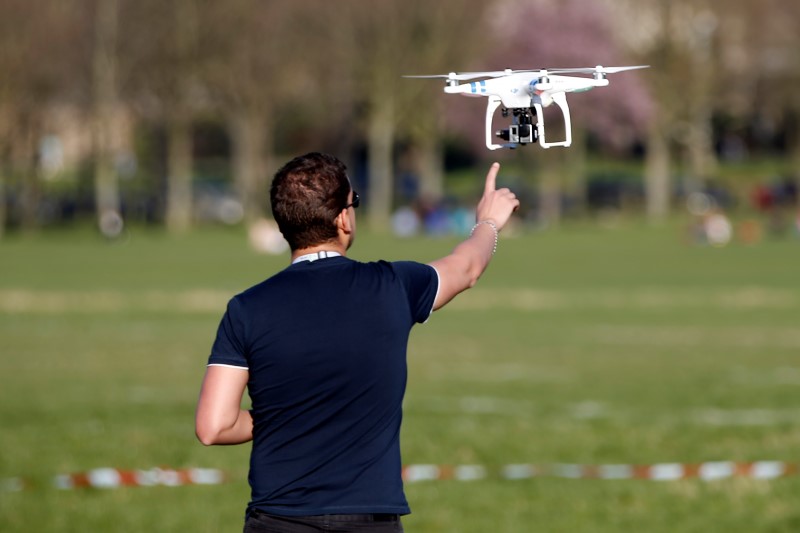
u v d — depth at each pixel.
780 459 35.84
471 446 38.12
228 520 29.67
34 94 199.62
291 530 14.16
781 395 49.31
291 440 14.24
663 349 66.50
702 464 35.31
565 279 116.56
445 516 29.64
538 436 39.81
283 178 14.77
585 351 65.81
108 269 128.25
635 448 37.75
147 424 42.78
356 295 14.37
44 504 31.12
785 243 169.62
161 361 61.75
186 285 109.69
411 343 69.75
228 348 14.28
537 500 31.36
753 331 75.25
